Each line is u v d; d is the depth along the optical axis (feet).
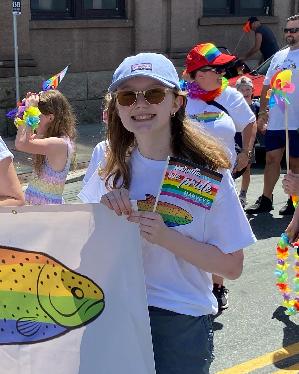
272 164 22.68
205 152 7.39
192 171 7.24
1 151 9.57
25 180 26.13
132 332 7.26
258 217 22.71
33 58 36.70
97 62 39.50
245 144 17.31
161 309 7.39
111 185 7.84
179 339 7.45
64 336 7.45
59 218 7.28
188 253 7.16
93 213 7.20
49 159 13.14
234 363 12.96
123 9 40.27
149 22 40.83
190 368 7.54
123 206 7.06
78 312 7.41
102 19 39.27
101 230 7.23
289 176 12.16
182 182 7.27
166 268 7.42
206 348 7.61
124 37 40.32
